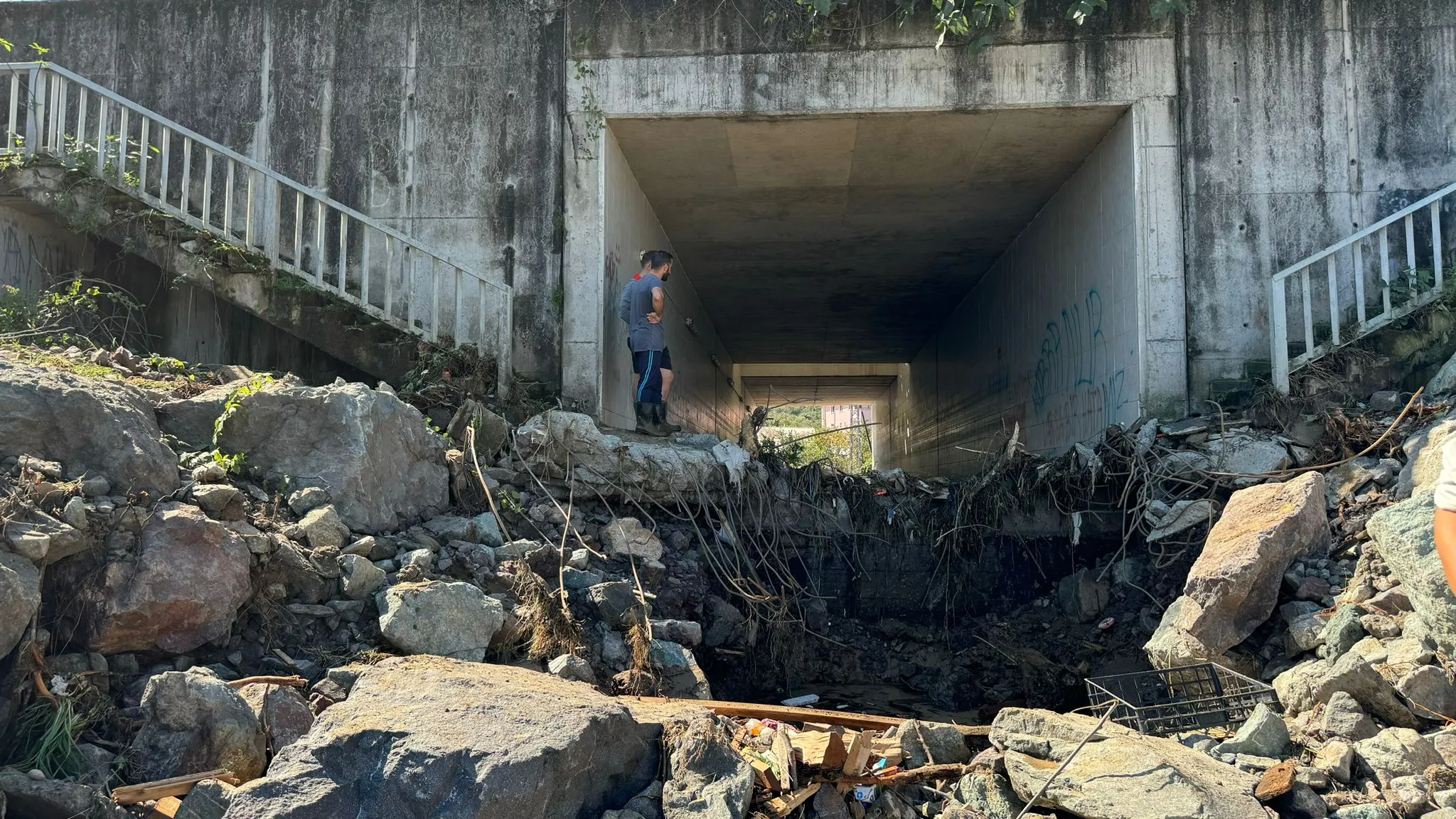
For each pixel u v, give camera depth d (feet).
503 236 32.30
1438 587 15.80
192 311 33.99
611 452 25.03
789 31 31.45
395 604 16.62
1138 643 24.80
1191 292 30.42
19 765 12.55
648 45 31.96
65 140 30.63
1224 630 19.77
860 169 37.45
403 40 32.94
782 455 31.12
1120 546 27.48
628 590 20.10
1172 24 30.83
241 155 32.73
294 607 16.55
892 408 100.37
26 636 13.23
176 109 33.27
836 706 25.17
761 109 31.50
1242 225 30.50
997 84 30.99
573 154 32.09
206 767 13.05
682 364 51.16
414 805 11.89
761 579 27.09
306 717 14.23
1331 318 28.25
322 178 32.81
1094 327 35.19
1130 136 31.19
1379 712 15.89
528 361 31.83
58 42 33.60
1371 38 30.60
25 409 15.87
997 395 52.16
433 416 26.40
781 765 13.91
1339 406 26.99
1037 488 28.02
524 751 12.30
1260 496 21.76
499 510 22.61
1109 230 33.42
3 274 30.09
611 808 13.47
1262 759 14.88
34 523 13.96
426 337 29.99
